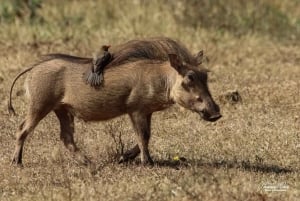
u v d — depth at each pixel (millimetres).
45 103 32219
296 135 36562
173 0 62938
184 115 40594
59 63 32156
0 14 61125
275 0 66125
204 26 60531
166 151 34219
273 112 41125
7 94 43656
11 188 29094
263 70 50344
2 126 38438
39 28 58188
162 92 31172
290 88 45000
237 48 55281
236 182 28328
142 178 29625
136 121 31625
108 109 31797
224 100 42938
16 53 52094
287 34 62406
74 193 27719
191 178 28297
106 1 64188
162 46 31969
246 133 36969
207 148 34531
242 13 62719
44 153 34000
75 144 33344
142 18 60531
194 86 30375
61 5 63656
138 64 31438
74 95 31969
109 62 31703
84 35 56781
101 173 30625
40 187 28922
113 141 35156
